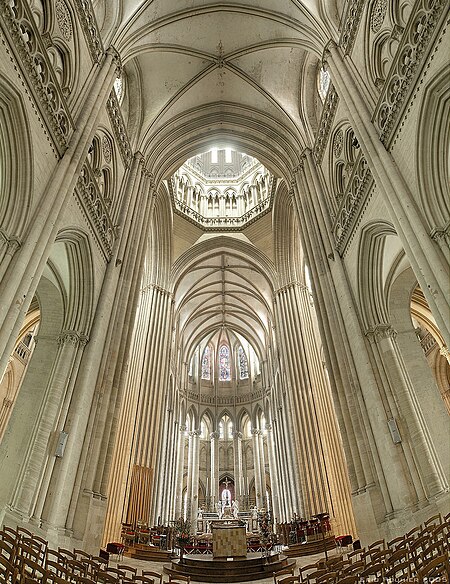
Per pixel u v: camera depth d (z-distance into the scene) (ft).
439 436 34.17
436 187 28.60
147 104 60.34
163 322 82.89
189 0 52.49
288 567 40.06
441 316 25.53
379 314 39.52
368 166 36.81
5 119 27.20
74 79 37.70
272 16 53.21
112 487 55.88
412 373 37.68
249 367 133.69
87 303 39.29
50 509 29.84
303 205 55.31
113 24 47.11
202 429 127.85
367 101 37.83
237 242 94.22
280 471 90.74
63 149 33.60
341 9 45.68
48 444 31.53
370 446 35.70
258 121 65.77
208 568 41.63
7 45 26.35
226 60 60.13
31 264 26.55
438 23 27.48
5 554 24.95
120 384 42.42
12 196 27.32
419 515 29.76
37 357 36.73
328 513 56.08
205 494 117.50
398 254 39.09
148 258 85.92
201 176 103.55
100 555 35.14
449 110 28.35
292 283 83.97
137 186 53.88
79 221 37.29
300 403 71.00
